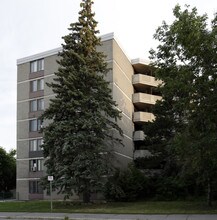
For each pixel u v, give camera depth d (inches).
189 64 978.1
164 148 1529.3
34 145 1934.1
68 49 1283.2
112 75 1642.5
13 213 1005.2
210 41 892.6
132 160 1871.3
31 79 1998.0
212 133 927.7
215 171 1028.5
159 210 960.3
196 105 960.3
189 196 1405.0
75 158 1165.1
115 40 1705.2
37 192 1872.5
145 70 2102.6
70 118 1217.4
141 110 2116.1
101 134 1242.6
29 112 1975.9
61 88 1229.1
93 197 1518.2
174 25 977.5
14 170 2696.9
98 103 1223.5
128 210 978.1
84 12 1299.2
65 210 1025.5
